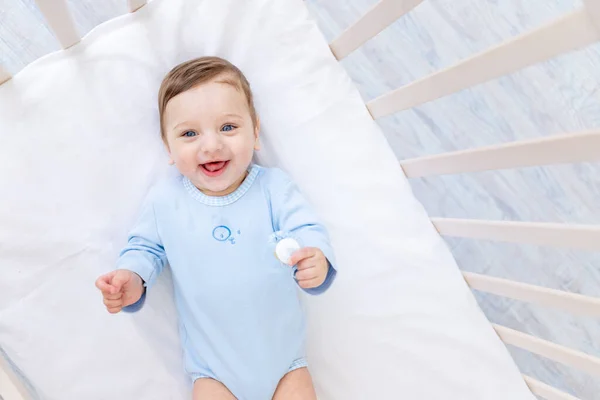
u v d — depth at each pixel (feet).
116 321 3.25
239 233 3.10
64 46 3.10
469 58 2.64
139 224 3.16
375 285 3.52
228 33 3.40
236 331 3.04
